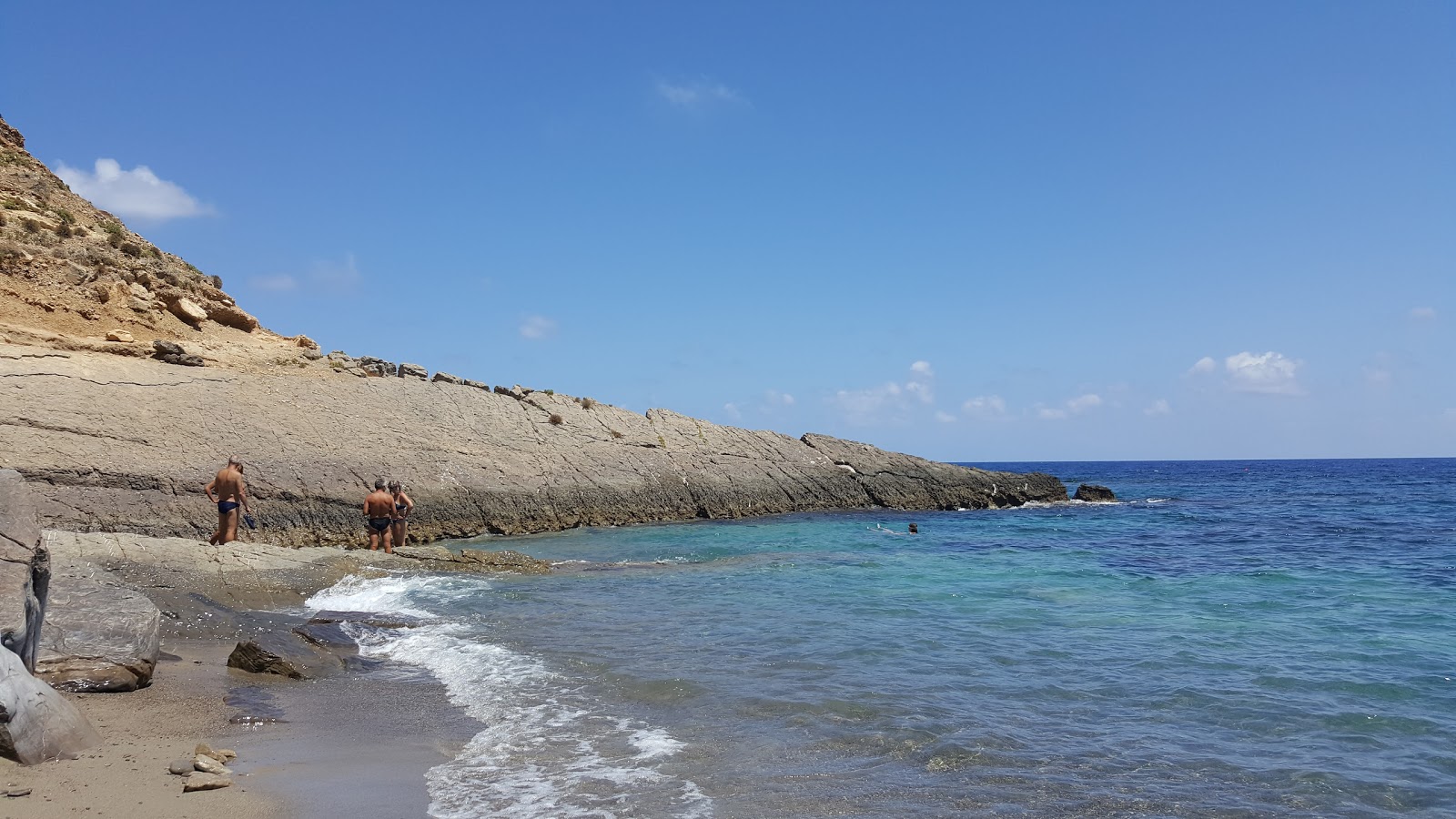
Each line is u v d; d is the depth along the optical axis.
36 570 7.14
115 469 22.47
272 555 16.78
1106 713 8.83
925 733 8.08
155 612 10.10
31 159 39.56
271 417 27.73
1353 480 89.62
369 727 8.17
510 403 36.06
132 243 37.44
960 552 24.98
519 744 7.68
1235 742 7.98
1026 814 6.26
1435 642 12.37
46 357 25.11
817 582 18.44
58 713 6.84
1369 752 7.75
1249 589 17.69
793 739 7.88
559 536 29.50
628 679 10.06
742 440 41.81
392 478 27.55
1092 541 28.56
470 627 13.27
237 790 6.26
